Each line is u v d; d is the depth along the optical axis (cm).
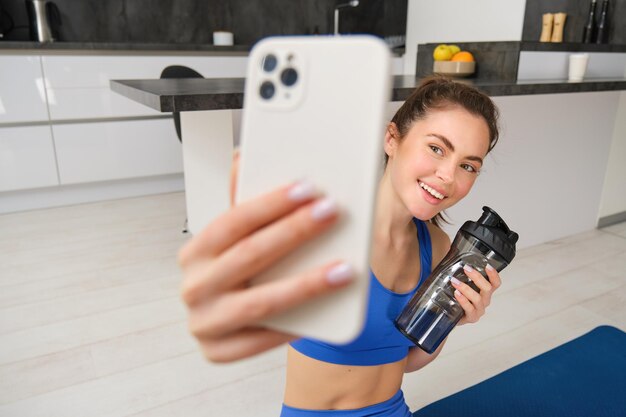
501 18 333
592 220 308
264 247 27
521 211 270
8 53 293
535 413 113
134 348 180
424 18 395
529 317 209
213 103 143
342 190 32
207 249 29
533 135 257
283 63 34
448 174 66
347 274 28
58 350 178
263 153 35
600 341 143
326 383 84
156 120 344
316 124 33
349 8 436
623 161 308
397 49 418
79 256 255
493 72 257
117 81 196
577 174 286
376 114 31
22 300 211
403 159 70
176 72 272
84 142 326
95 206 336
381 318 79
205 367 171
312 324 32
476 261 70
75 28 354
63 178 326
